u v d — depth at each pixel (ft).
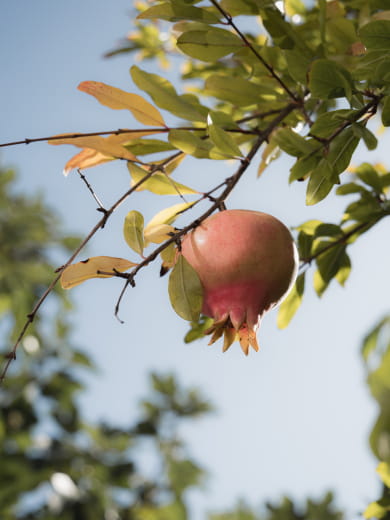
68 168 5.86
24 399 16.70
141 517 16.28
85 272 4.84
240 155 5.50
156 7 5.94
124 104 5.80
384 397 1.57
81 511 15.26
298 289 7.85
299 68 6.15
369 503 6.42
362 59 5.48
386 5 6.50
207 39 6.12
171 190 5.58
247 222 4.72
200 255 4.66
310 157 5.76
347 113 5.58
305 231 7.86
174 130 5.53
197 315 4.66
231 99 6.76
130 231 4.95
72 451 16.29
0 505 14.97
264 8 6.55
